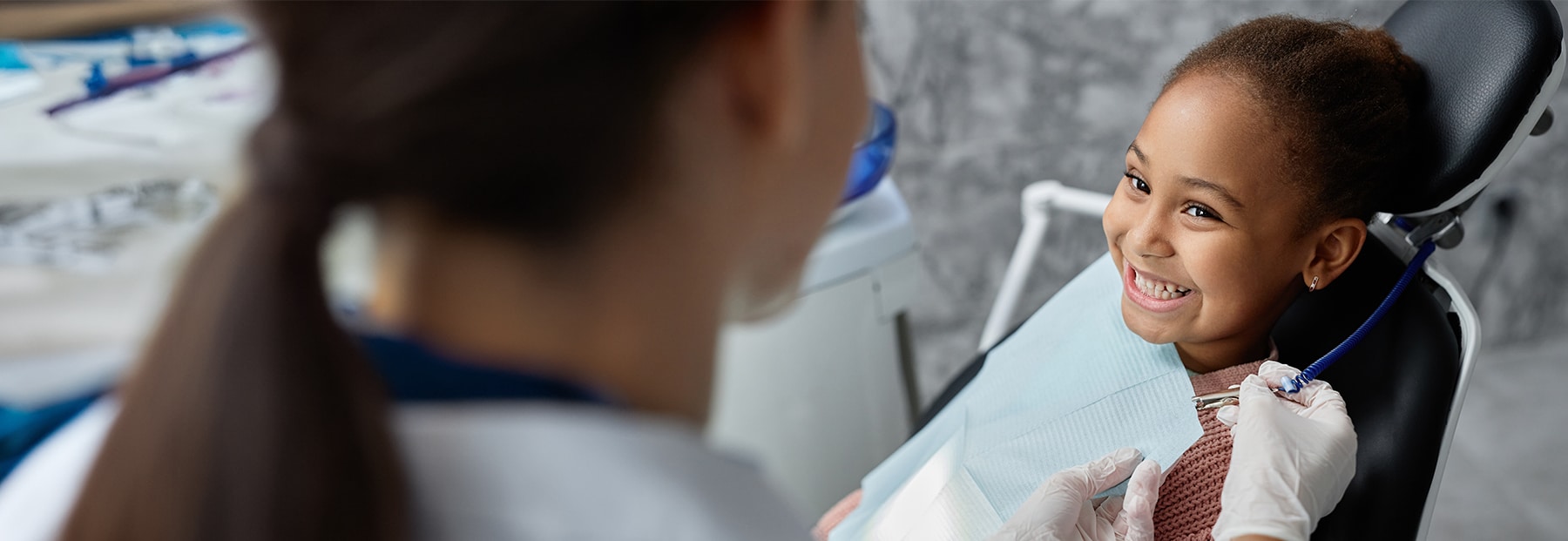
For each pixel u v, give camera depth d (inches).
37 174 44.9
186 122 48.6
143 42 55.9
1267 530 25.5
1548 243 75.7
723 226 11.9
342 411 9.0
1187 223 29.5
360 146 9.6
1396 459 29.6
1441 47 30.5
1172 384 31.9
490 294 10.9
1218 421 30.3
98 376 35.2
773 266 13.5
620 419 11.0
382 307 11.4
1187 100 28.8
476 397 11.1
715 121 11.1
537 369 11.2
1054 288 73.2
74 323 35.3
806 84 11.8
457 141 9.8
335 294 11.0
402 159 9.8
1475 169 29.6
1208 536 29.2
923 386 76.3
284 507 8.8
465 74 9.5
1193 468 29.9
